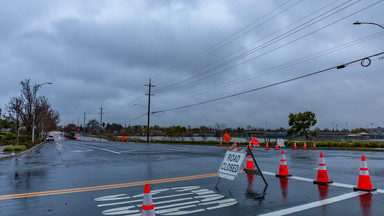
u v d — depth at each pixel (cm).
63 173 1083
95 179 935
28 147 3066
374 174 1005
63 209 568
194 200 639
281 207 579
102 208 575
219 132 5988
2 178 961
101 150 2562
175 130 6159
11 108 3812
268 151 2306
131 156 1859
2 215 526
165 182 869
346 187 776
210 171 1119
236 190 745
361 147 2814
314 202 616
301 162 1407
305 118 4159
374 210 553
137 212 548
